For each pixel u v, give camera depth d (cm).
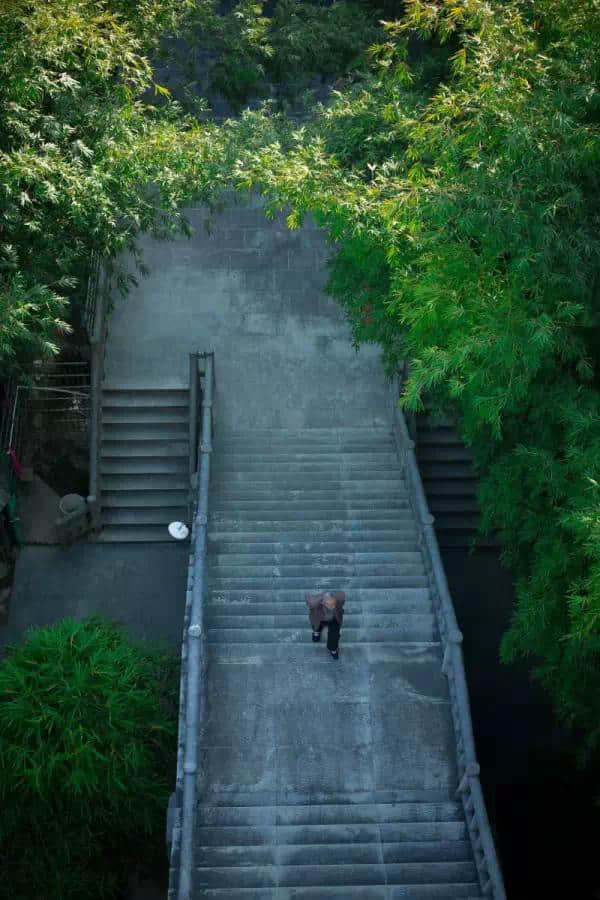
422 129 1077
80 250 1395
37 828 1248
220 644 1355
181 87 2180
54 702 1213
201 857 1126
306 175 1167
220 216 2198
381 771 1227
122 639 1477
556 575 1104
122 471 1897
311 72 2259
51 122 1260
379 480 1742
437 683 1323
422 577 1480
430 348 966
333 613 1301
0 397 1888
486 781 1711
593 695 1167
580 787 1678
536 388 1045
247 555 1523
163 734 1342
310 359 2002
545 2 1044
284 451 1830
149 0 1500
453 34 1625
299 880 1107
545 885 1555
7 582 1819
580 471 975
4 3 1127
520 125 904
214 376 1883
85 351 2016
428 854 1141
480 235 939
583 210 948
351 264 1461
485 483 1216
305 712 1281
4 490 1748
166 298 2072
